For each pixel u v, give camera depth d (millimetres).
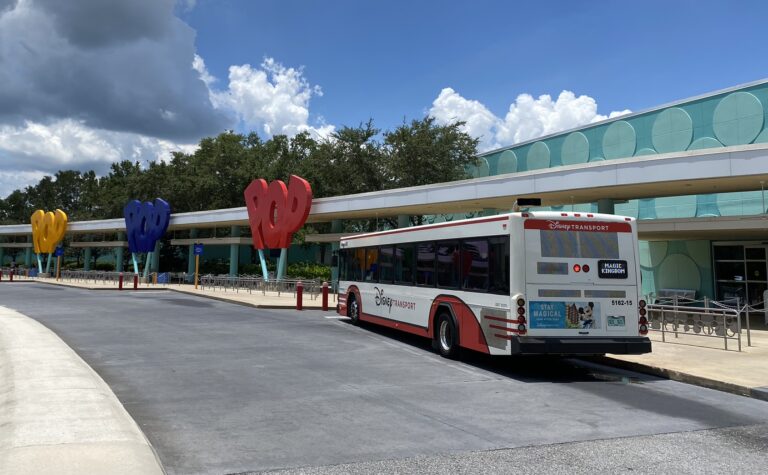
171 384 8750
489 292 10523
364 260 16703
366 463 5273
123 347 12406
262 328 16125
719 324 13266
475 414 7230
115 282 43531
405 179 40281
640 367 10641
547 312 9953
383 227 43625
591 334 10109
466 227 11438
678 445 6039
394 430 6395
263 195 32938
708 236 21375
